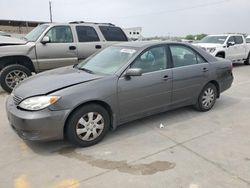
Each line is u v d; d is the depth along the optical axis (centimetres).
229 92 734
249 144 409
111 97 409
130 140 426
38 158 374
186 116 532
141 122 500
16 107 385
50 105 364
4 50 704
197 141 421
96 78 410
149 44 473
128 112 439
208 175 326
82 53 806
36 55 741
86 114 394
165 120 510
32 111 366
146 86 446
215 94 572
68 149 399
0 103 641
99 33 840
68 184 314
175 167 345
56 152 390
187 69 505
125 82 423
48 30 760
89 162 361
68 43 782
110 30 867
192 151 388
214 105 607
